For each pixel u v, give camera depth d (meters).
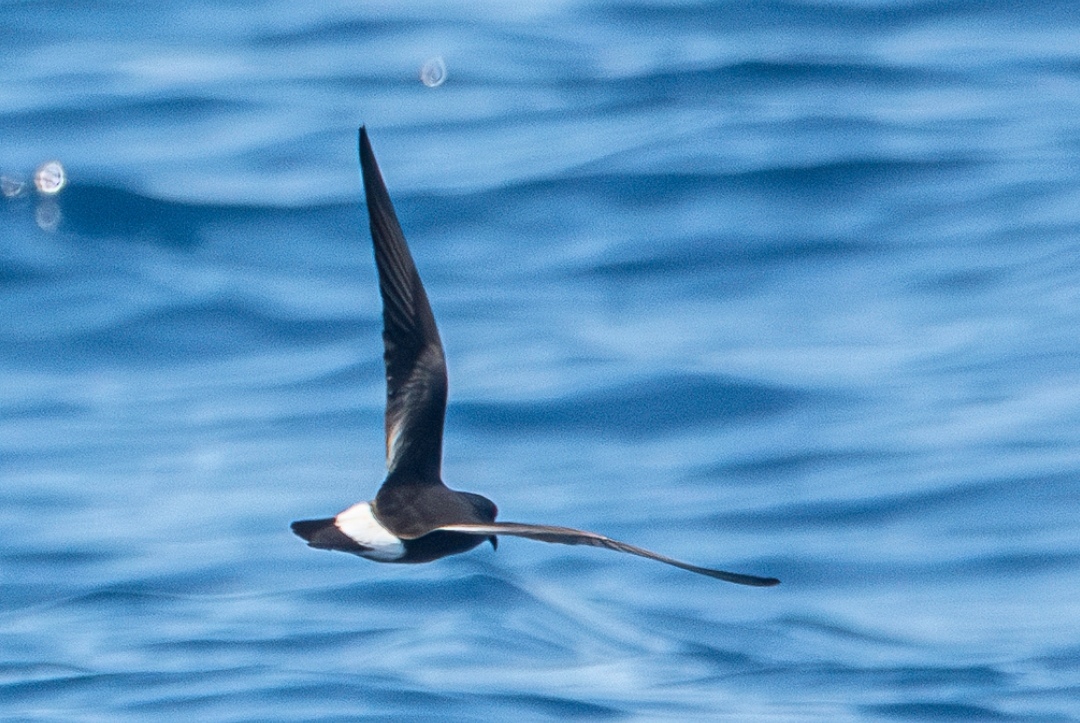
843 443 14.74
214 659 10.92
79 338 17.89
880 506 13.77
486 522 6.53
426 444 6.66
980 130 21.95
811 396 15.62
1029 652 11.43
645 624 11.91
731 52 25.12
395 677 10.52
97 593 12.25
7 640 11.45
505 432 15.33
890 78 24.02
